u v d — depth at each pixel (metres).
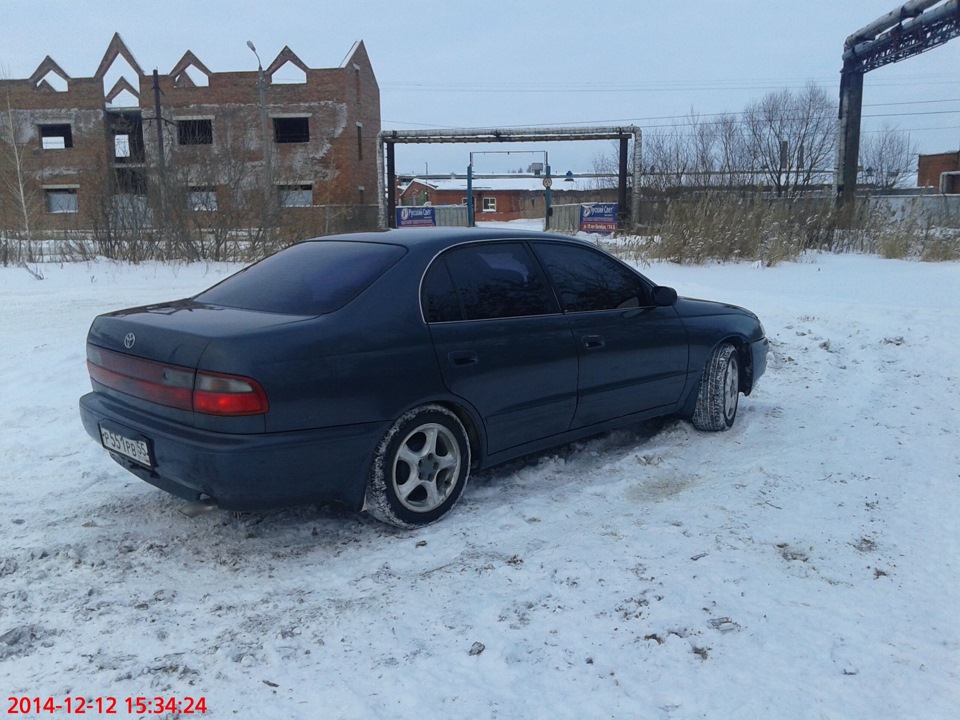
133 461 3.76
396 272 3.92
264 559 3.67
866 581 3.40
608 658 2.84
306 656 2.87
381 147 35.22
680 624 3.04
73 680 2.73
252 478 3.34
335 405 3.52
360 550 3.75
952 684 2.70
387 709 2.57
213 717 2.53
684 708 2.57
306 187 42.94
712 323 5.52
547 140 34.41
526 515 4.12
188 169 19.52
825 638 2.97
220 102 42.59
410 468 3.87
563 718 2.53
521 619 3.10
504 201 68.81
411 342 3.79
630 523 4.00
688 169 30.84
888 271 15.53
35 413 5.92
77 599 3.29
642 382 4.99
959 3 18.36
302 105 42.72
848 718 2.53
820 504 4.24
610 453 5.21
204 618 3.15
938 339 8.34
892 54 21.81
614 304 4.91
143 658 2.86
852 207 20.75
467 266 4.22
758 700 2.61
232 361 3.32
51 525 4.02
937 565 3.56
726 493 4.39
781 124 38.12
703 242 17.38
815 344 8.38
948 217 20.53
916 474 4.69
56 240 20.50
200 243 19.59
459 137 34.84
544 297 4.51
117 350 3.84
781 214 19.05
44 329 9.39
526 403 4.30
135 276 16.17
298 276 4.14
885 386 6.83
